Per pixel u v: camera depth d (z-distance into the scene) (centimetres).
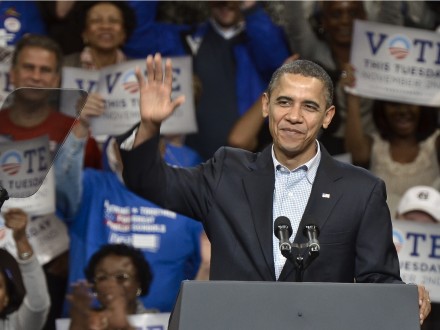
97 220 2223
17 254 2145
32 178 1191
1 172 1182
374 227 1216
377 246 1212
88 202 2227
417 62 2350
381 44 2341
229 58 2345
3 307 2070
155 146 1199
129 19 2295
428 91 2352
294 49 2362
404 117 2372
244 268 1205
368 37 2336
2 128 1170
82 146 2208
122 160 1212
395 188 2378
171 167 1249
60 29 2291
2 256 2083
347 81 2342
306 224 1159
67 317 2203
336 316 987
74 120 1180
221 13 2341
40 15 2281
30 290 2136
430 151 2384
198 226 2244
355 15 2350
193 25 2359
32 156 1188
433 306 2312
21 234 2159
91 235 2217
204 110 2322
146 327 2203
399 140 2383
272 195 1223
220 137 2317
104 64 2284
